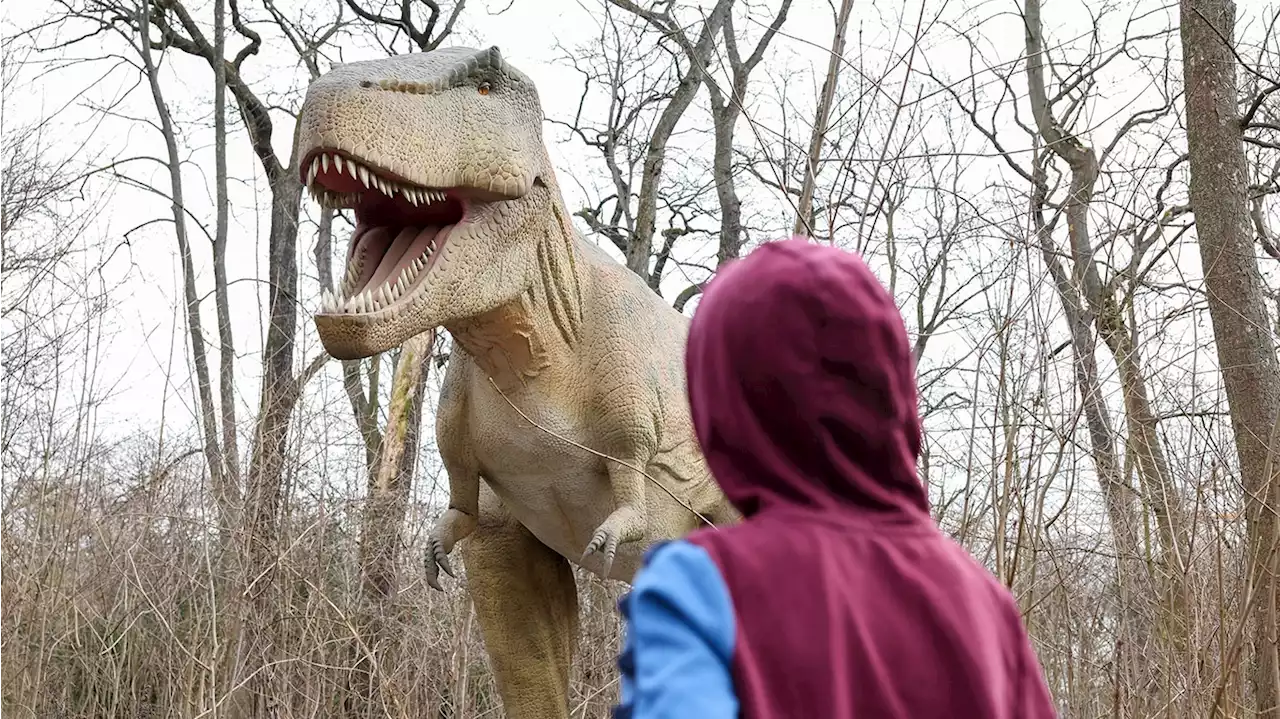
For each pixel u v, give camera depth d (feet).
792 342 4.47
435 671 25.94
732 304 4.60
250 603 24.81
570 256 14.71
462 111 13.19
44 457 28.53
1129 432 17.62
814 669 4.04
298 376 27.68
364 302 12.59
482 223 13.61
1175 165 27.53
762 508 4.50
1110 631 19.45
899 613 4.27
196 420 26.43
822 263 4.59
